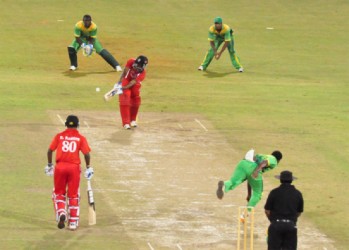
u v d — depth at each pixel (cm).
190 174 6850
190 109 8819
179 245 5431
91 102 8944
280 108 8994
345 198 6406
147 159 7169
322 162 7231
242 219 5588
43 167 6844
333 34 13188
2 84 9500
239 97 9406
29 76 10006
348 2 15262
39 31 12500
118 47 11706
